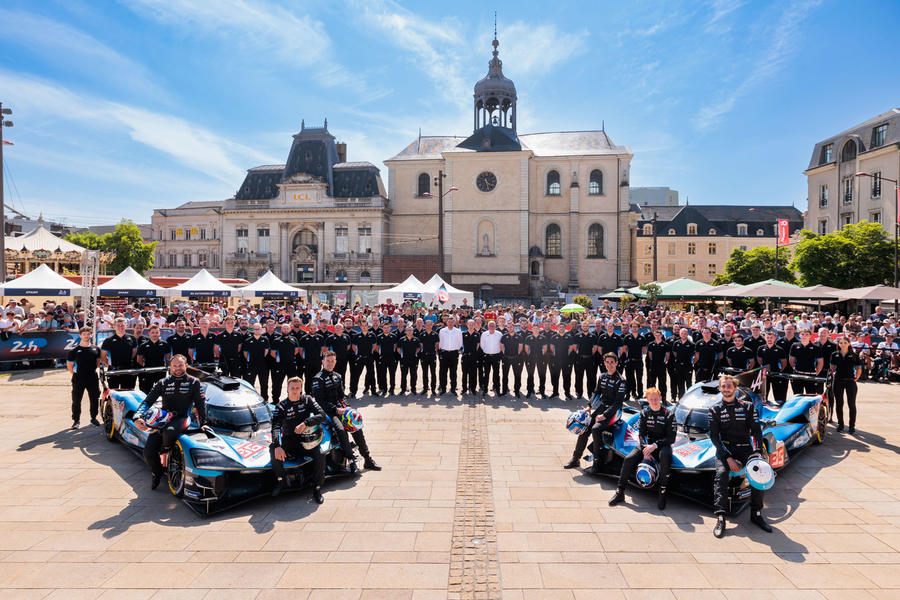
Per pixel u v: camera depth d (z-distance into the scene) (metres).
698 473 6.99
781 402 9.80
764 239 73.00
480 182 58.75
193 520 6.46
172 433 7.25
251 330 12.90
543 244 60.31
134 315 19.98
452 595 4.82
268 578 5.11
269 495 7.20
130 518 6.50
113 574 5.17
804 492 7.37
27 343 17.16
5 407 12.41
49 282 21.33
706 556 5.55
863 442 9.76
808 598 4.75
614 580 5.07
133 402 8.92
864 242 34.19
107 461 8.65
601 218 59.19
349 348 13.73
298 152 63.84
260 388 12.47
